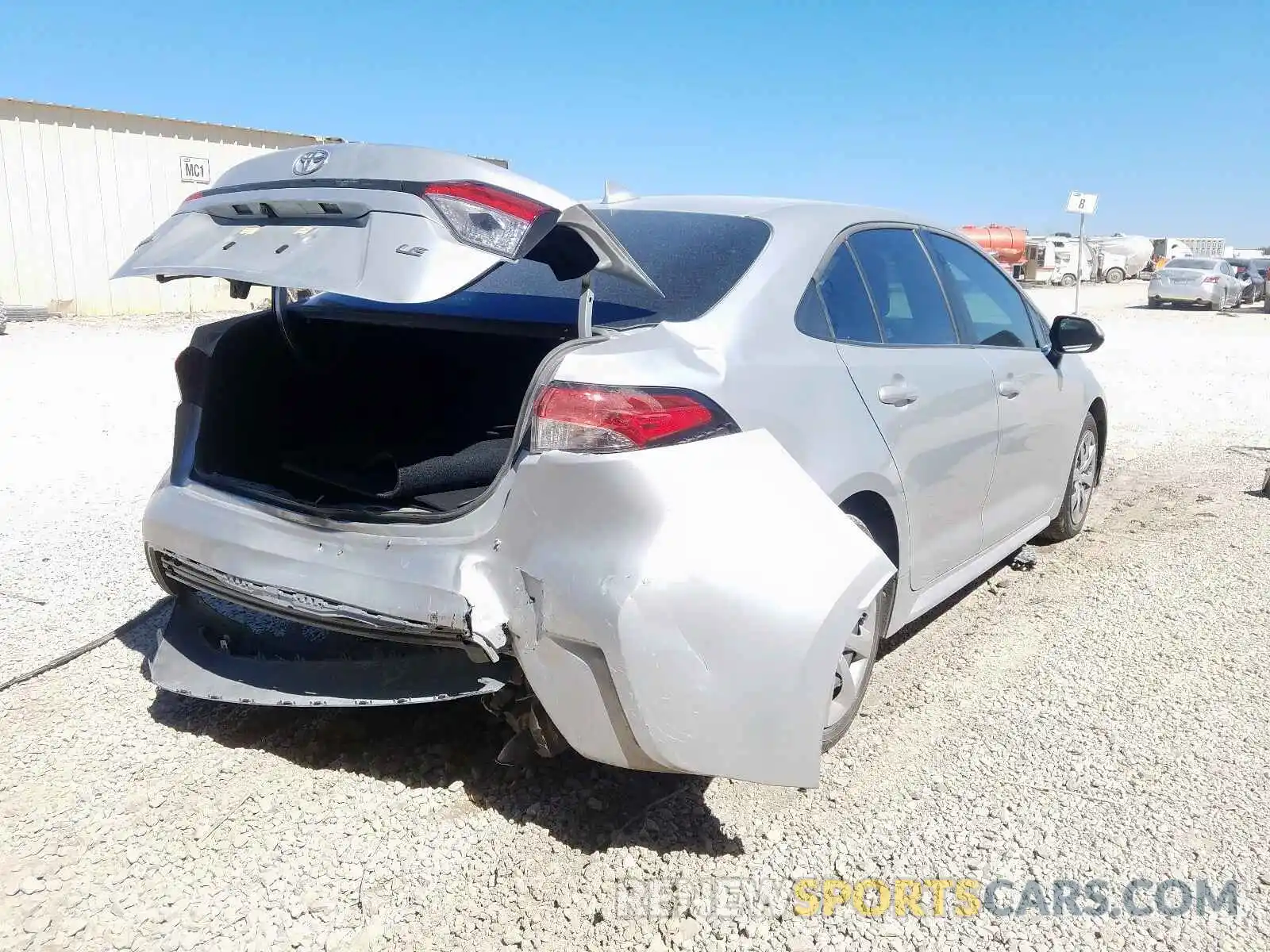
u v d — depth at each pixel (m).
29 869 2.68
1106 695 3.75
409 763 3.18
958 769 3.23
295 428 3.59
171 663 3.29
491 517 2.63
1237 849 2.83
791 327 3.18
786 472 2.74
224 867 2.70
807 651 2.54
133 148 19.09
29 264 18.22
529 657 2.57
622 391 2.57
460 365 3.30
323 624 2.83
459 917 2.53
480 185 2.54
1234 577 5.03
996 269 4.85
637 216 3.74
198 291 20.23
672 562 2.46
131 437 8.16
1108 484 7.13
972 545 4.29
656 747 2.47
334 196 2.62
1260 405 10.91
